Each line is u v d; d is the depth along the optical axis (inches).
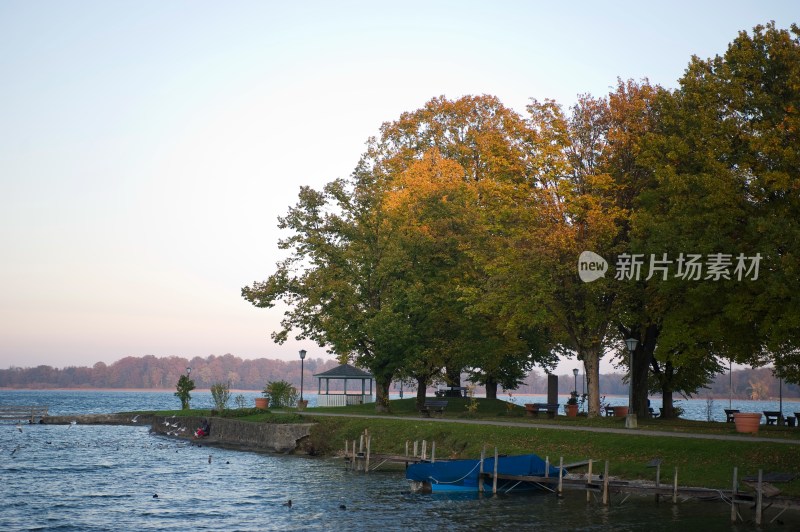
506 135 2082.9
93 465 2053.4
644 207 1759.4
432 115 2893.7
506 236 2171.5
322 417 2240.4
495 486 1427.2
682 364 1636.3
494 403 2667.3
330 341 2364.7
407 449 1713.8
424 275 2378.2
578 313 1887.3
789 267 1353.3
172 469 1948.8
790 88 1528.1
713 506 1245.1
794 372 1627.7
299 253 2439.7
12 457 2265.0
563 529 1112.8
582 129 1964.8
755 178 1534.2
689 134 1643.7
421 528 1164.5
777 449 1277.1
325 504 1389.0
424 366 2450.8
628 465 1398.9
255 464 2001.7
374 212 2439.7
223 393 2950.3
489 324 2346.2
